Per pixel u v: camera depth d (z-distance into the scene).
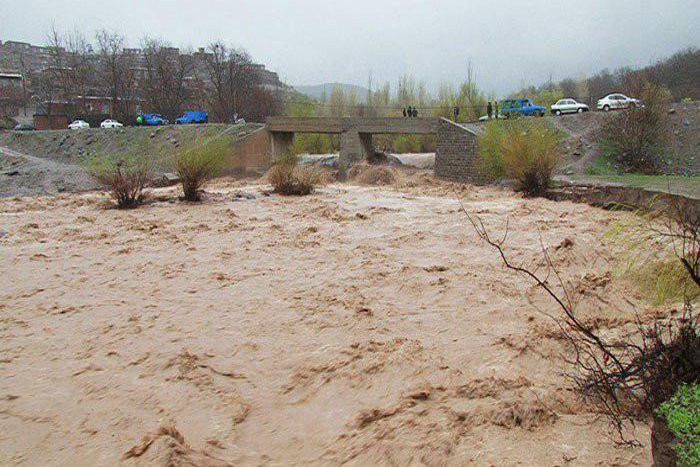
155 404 4.69
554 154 20.05
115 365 5.52
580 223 12.91
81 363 5.57
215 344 6.01
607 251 8.50
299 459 3.89
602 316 6.25
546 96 48.62
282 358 5.62
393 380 5.04
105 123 60.72
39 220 15.06
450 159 35.44
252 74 79.81
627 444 3.66
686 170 33.69
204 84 87.81
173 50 83.62
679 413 2.80
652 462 3.44
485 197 20.03
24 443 4.10
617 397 4.15
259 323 6.64
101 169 17.44
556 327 6.04
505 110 26.98
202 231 12.84
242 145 44.28
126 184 17.45
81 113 82.62
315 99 80.94
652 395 3.74
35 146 54.09
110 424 4.35
